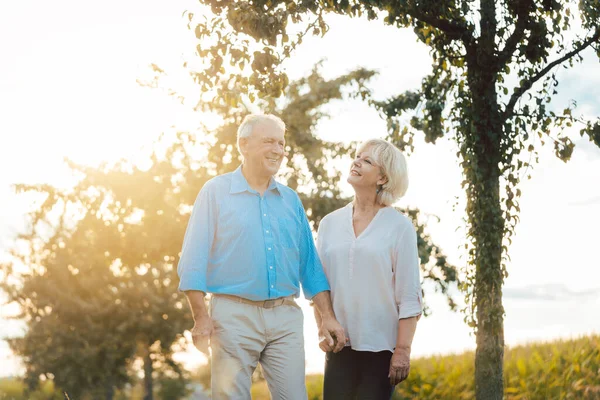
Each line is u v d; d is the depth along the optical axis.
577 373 10.00
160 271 17.52
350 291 3.61
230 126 11.73
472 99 6.36
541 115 6.43
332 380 3.63
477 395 6.30
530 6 6.30
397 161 3.66
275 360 3.41
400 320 3.55
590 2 6.23
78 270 17.14
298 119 12.45
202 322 3.25
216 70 5.57
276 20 5.24
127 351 17.14
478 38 6.31
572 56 6.50
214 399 3.31
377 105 7.80
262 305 3.37
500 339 6.28
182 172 12.39
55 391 17.06
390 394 3.60
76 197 13.21
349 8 5.53
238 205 3.41
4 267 17.61
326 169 12.26
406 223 3.64
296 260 3.55
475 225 6.38
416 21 6.64
